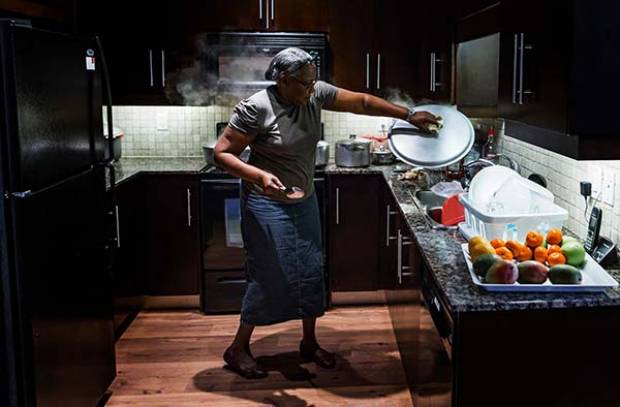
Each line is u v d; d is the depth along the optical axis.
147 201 4.04
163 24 4.11
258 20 4.11
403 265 3.11
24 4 3.09
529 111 2.07
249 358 3.29
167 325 3.95
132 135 4.55
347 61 4.18
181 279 4.13
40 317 2.27
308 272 3.20
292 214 3.11
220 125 4.47
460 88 3.55
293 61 2.80
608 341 1.86
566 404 1.90
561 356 1.87
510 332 1.85
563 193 2.69
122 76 4.15
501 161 3.40
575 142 1.82
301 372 3.30
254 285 3.18
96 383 2.82
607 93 1.76
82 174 2.66
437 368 2.17
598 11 1.72
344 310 4.14
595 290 1.88
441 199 3.15
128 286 3.83
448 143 2.99
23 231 2.15
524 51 2.12
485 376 1.88
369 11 4.13
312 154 3.10
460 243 2.39
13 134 2.10
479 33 3.09
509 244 2.06
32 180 2.20
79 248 2.63
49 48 2.33
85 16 4.06
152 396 3.07
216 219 4.02
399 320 3.36
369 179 4.05
